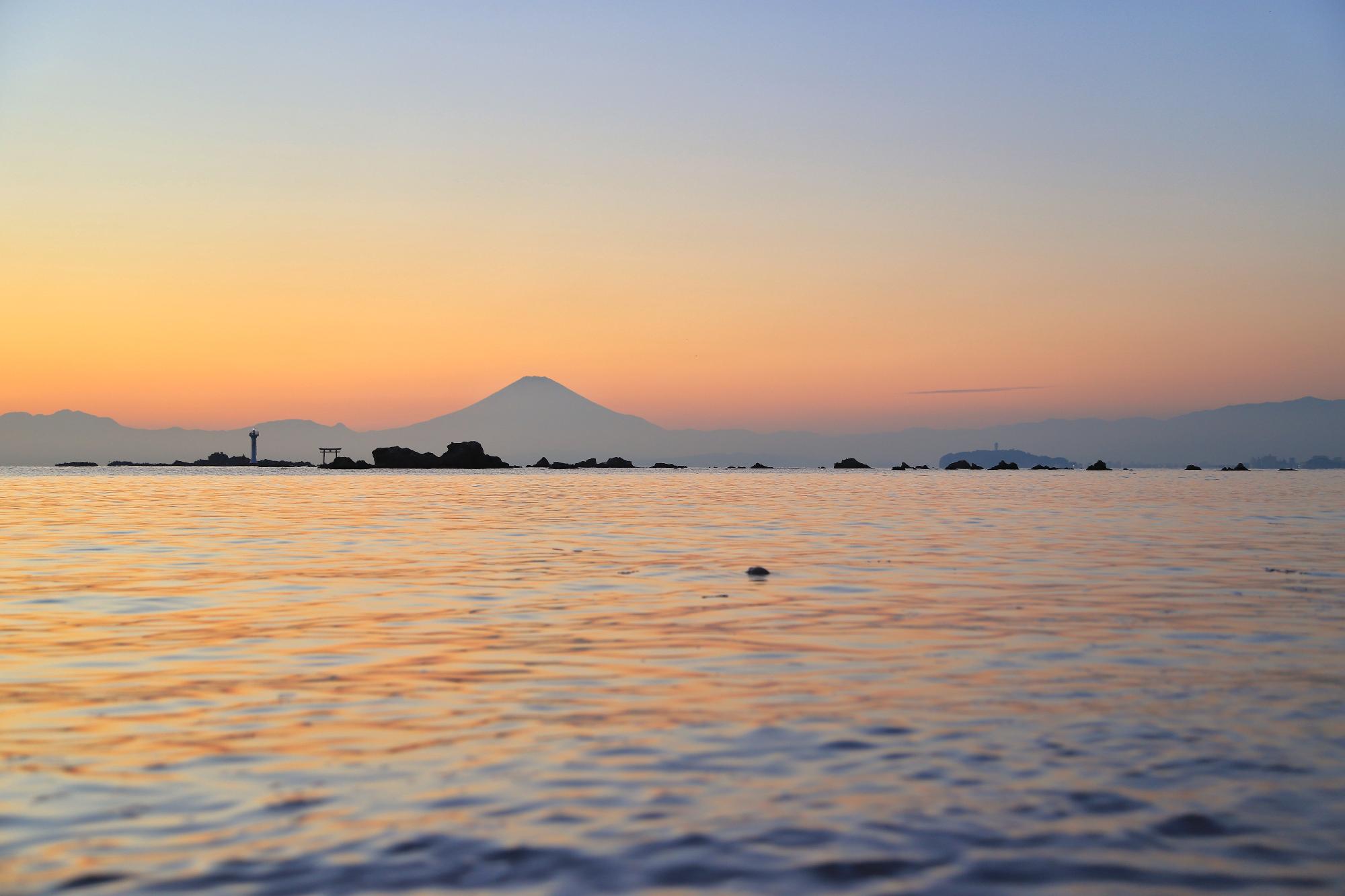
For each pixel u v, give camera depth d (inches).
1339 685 469.7
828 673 502.9
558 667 520.4
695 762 362.6
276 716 426.0
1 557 1083.3
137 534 1412.4
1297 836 295.1
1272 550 1117.1
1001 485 3823.8
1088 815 310.3
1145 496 2635.3
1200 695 452.1
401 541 1291.8
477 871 273.6
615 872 273.0
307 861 279.9
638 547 1197.7
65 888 263.4
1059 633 608.1
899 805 319.0
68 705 443.2
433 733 399.9
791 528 1507.1
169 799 326.6
